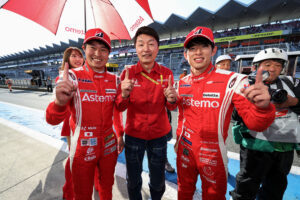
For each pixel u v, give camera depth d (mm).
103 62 1213
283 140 1179
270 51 1231
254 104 871
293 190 1727
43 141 2930
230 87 1033
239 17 22859
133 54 31016
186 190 1258
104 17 2994
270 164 1248
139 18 2953
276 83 1272
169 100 1178
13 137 3115
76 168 1143
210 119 1079
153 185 1438
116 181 1897
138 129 1358
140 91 1347
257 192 1456
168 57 21734
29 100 8586
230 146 2840
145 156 2541
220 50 24500
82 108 1128
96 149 1178
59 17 2744
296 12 20828
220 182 1094
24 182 1845
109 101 1255
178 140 1295
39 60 50844
